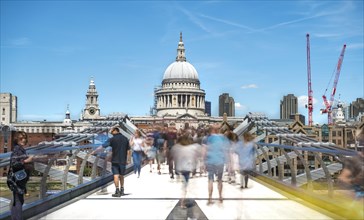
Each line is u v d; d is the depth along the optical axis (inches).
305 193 594.9
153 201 621.0
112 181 867.4
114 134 678.5
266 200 622.2
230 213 526.6
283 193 674.8
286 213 521.7
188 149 565.6
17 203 426.0
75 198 636.1
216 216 510.0
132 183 838.5
